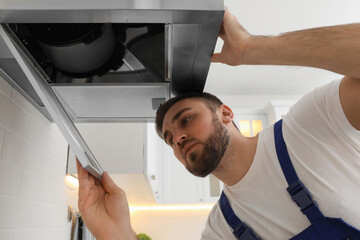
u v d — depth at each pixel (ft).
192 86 3.29
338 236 2.68
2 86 2.89
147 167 5.14
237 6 6.64
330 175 2.81
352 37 2.13
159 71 3.05
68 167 4.74
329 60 2.16
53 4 2.07
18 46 2.41
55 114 2.64
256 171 3.15
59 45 2.67
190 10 2.16
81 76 3.07
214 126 3.21
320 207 2.81
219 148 3.16
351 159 2.78
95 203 3.50
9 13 2.08
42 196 3.76
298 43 2.29
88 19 2.18
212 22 2.31
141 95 3.41
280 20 7.03
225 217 3.51
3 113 2.88
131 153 5.16
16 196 3.09
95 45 2.74
